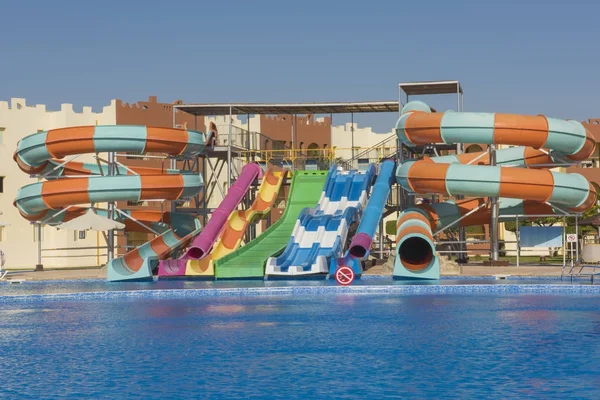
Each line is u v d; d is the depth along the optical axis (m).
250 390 11.65
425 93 39.19
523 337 15.80
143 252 31.72
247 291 24.91
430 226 32.41
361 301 22.66
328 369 13.05
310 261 30.55
